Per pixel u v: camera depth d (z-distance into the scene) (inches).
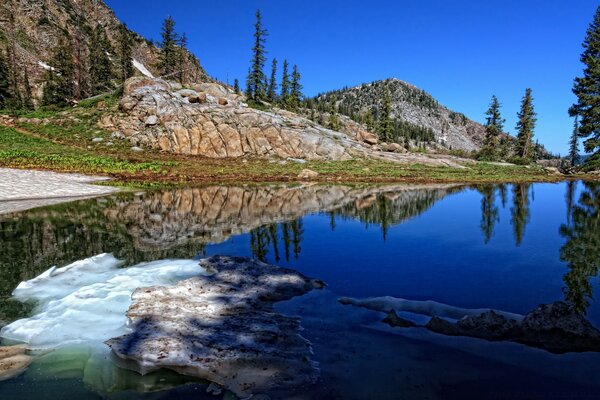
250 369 192.5
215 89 2358.5
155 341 212.1
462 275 351.3
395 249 451.2
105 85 2940.5
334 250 442.3
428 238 508.7
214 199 874.1
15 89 2625.5
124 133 1795.0
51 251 419.5
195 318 245.4
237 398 172.4
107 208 714.8
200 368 191.9
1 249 425.7
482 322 237.0
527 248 455.8
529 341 219.8
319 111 5388.8
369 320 253.3
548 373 189.8
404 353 210.5
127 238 488.7
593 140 1936.5
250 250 440.5
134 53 4498.0
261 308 270.7
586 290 308.8
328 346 217.9
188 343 211.0
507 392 175.6
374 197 966.4
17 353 208.8
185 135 1833.2
